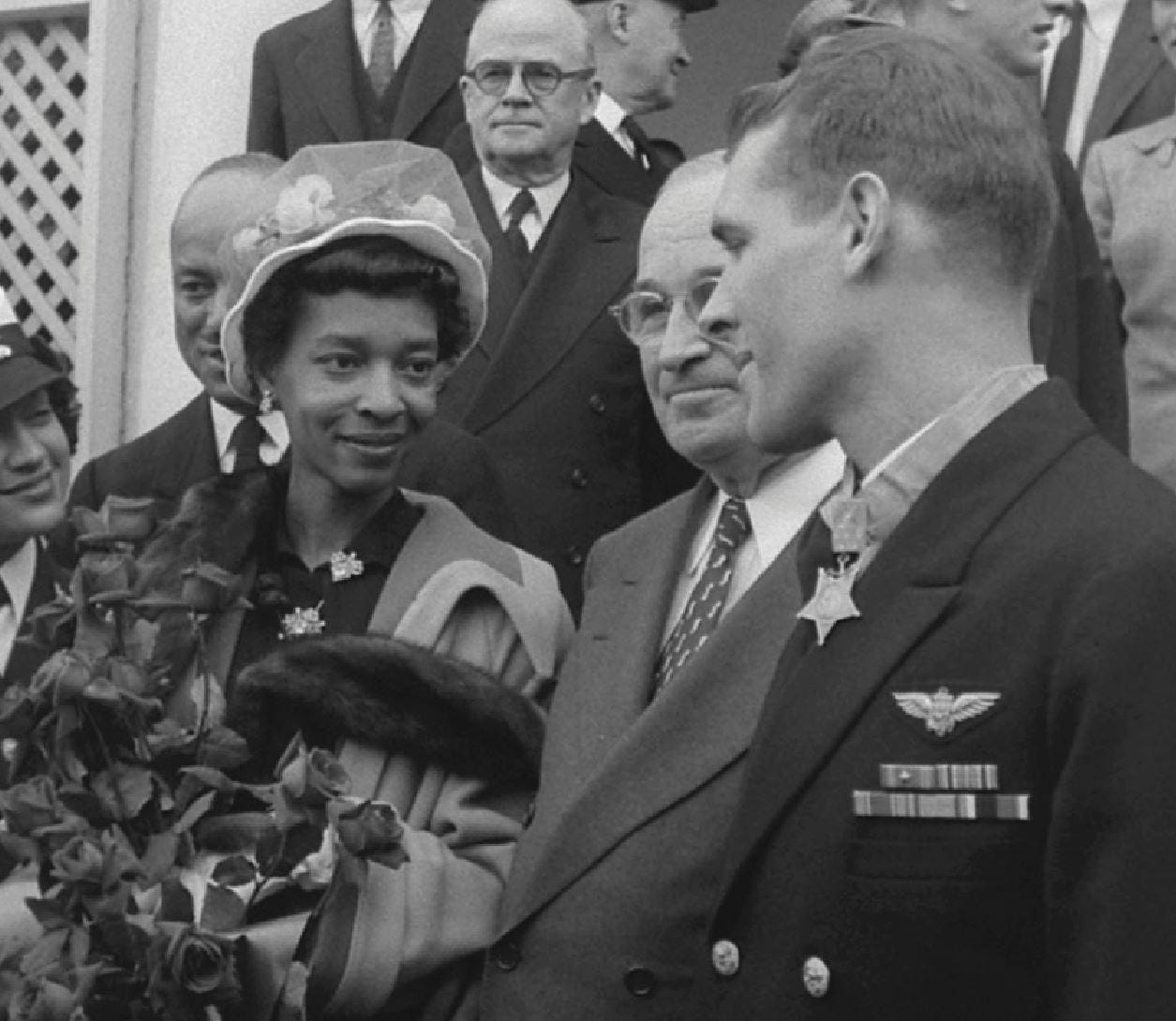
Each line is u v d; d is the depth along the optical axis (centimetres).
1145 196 666
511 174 627
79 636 406
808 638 335
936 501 324
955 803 311
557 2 632
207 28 821
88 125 829
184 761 406
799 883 321
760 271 331
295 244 431
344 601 437
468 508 532
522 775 421
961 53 330
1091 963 297
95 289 822
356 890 398
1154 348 661
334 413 432
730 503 423
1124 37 729
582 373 607
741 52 995
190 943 380
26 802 393
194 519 443
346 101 729
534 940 396
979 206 323
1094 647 303
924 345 326
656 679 416
